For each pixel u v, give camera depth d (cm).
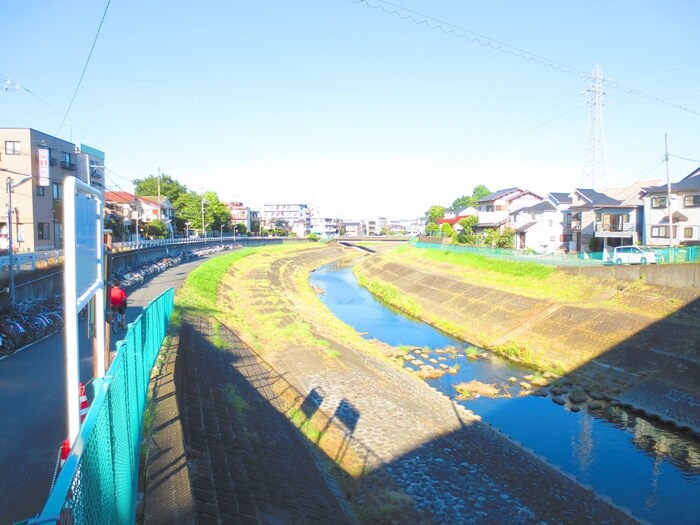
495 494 1210
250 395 1537
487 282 3928
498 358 2666
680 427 1722
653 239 3834
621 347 2336
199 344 1792
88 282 571
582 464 1524
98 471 411
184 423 1011
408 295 4591
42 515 250
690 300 2427
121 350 610
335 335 2734
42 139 3612
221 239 7319
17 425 861
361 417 1586
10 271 1697
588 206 4656
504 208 7019
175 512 661
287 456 1214
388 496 1143
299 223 14125
